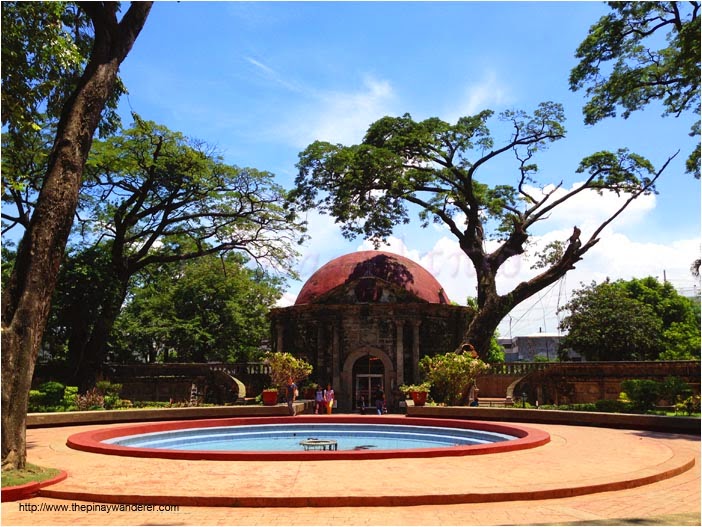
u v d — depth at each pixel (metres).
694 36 21.39
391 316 36.03
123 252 41.09
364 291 36.72
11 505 10.00
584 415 24.20
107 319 36.09
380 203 40.03
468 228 41.22
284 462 13.59
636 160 40.22
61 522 8.81
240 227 40.88
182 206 39.38
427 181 39.78
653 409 28.97
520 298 38.84
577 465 13.31
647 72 27.06
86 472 12.46
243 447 19.56
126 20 15.00
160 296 51.31
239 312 50.97
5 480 10.90
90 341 36.16
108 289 35.66
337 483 11.04
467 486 10.75
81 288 35.19
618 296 49.69
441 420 23.11
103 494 10.21
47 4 15.73
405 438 21.69
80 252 37.06
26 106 16.52
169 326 49.34
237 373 40.16
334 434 22.59
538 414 25.56
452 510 9.58
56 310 35.06
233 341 50.84
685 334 48.75
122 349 49.56
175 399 39.81
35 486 10.76
